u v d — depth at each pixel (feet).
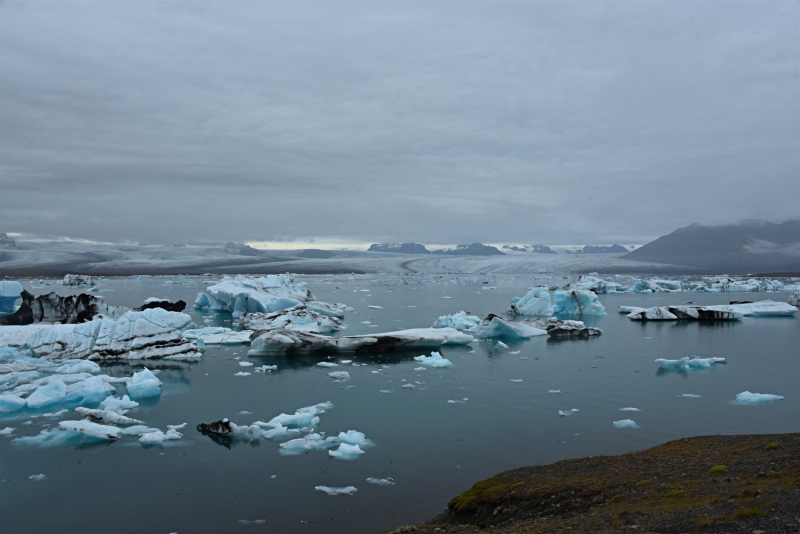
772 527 21.57
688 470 34.86
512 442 52.21
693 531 23.02
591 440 52.44
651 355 97.40
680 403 65.57
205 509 39.29
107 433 53.57
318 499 40.57
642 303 220.43
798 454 33.58
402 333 106.32
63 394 66.28
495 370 84.23
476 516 34.63
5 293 155.63
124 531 36.47
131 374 81.97
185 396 69.51
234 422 59.31
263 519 37.68
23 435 55.06
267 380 77.56
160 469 46.42
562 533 26.20
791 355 97.14
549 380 77.61
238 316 157.28
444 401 66.69
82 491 42.47
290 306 150.41
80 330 96.02
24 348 96.78
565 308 174.19
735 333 124.98
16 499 41.29
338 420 59.31
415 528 32.45
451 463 47.09
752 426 56.29
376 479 43.96
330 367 86.07
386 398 68.08
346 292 292.20
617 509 28.63
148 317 97.81
